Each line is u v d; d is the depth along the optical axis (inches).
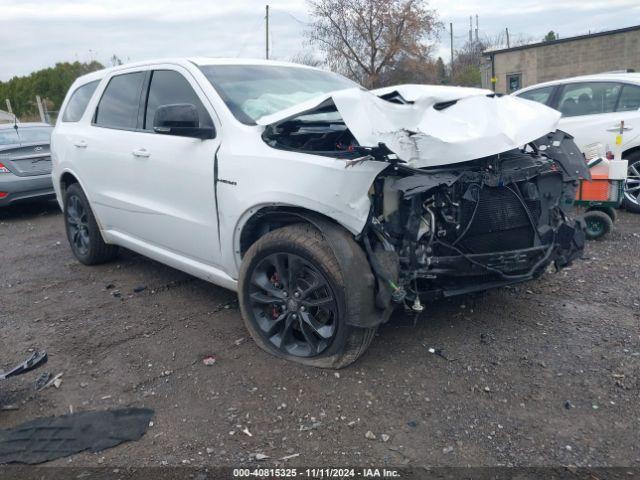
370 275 121.6
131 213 180.7
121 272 213.6
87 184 201.3
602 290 175.0
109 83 199.0
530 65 1015.0
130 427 113.9
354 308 120.2
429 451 103.9
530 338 144.8
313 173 122.0
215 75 161.9
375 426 111.3
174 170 157.9
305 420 113.9
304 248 125.2
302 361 133.8
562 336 145.4
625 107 279.6
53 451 107.3
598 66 947.3
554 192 145.6
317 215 127.2
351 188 118.7
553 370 129.5
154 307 176.6
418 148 119.3
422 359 135.6
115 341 153.5
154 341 152.1
